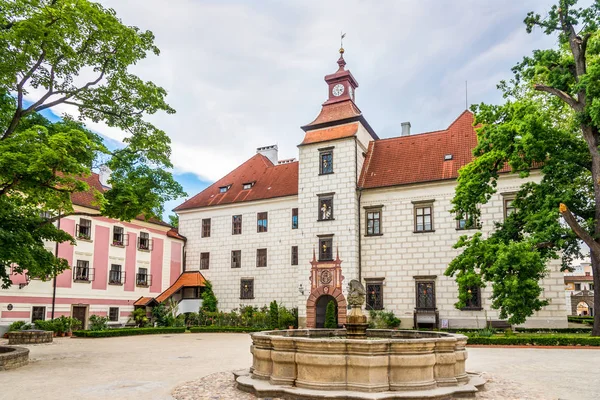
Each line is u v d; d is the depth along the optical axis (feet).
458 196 84.74
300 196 124.88
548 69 80.28
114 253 126.31
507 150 80.43
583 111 75.31
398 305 112.06
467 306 105.81
